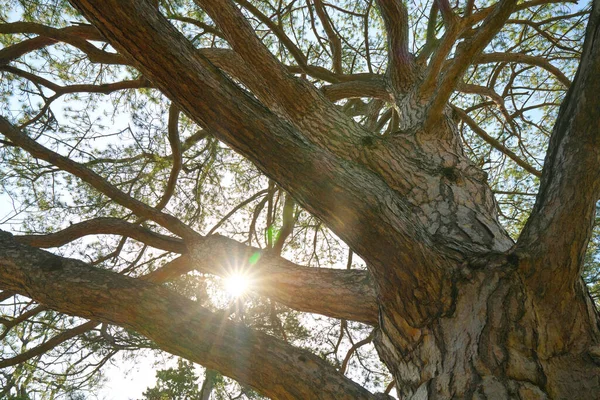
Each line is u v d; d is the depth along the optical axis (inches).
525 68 227.0
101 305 76.0
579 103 65.4
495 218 99.1
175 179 189.5
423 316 73.8
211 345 72.1
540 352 64.5
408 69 156.3
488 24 92.1
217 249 109.8
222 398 228.7
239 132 65.7
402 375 76.9
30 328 180.1
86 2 56.6
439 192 102.2
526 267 69.0
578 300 69.0
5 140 174.2
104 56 167.8
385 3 137.7
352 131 114.7
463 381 63.8
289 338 209.5
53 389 177.6
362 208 66.4
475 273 72.8
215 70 65.1
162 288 79.7
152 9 60.9
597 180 64.7
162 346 75.7
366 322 91.4
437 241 82.3
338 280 93.3
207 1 100.4
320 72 197.2
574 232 65.7
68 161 134.0
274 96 116.9
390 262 69.4
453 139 124.5
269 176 71.2
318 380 70.1
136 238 127.7
